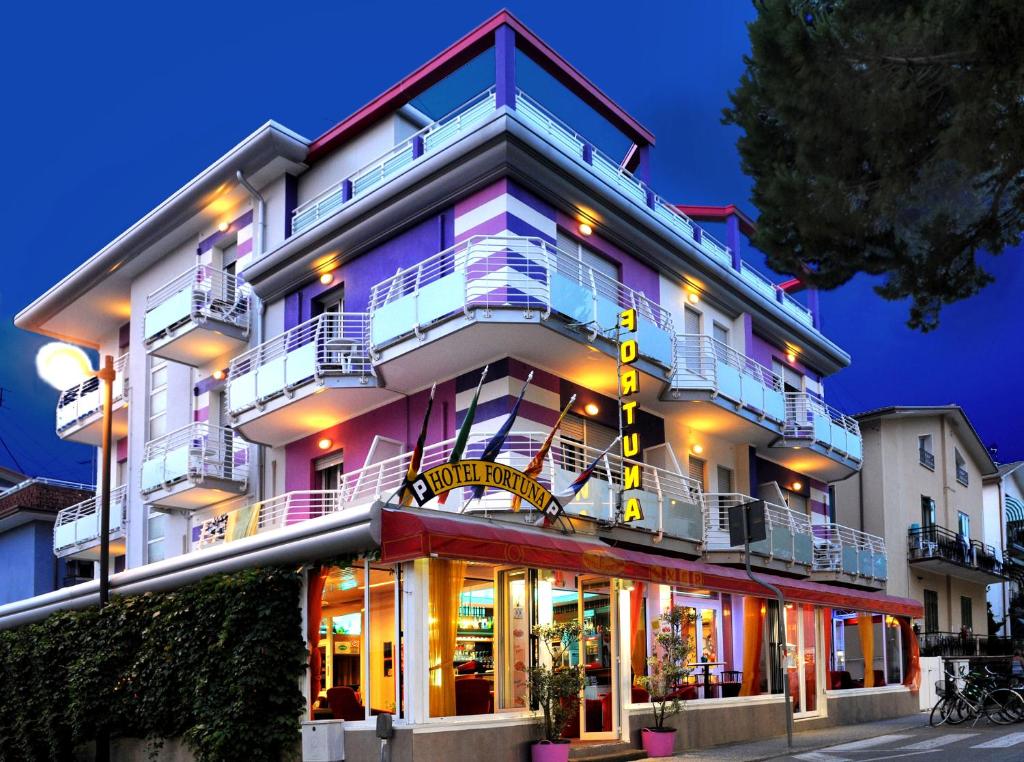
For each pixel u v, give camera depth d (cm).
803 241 1161
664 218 2356
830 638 2303
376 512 1338
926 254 1122
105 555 1777
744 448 2509
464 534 1355
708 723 1784
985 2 905
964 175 1038
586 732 1644
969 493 3988
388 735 1080
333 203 2303
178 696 1568
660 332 2061
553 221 1986
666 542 2031
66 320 3128
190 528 2523
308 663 1442
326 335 2005
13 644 2000
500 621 1570
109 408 1816
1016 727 1836
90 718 1697
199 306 2330
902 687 2516
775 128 1154
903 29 961
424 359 1880
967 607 3866
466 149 1886
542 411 1919
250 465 2353
